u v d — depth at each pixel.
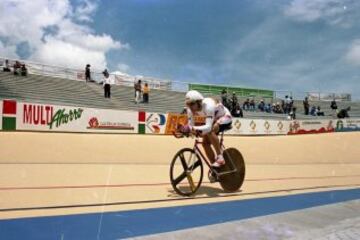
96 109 16.06
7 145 10.29
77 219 4.31
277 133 23.53
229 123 5.95
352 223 4.43
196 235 3.89
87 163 8.44
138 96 25.72
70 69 26.42
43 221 4.17
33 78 24.17
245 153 12.34
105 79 24.08
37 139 12.05
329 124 26.42
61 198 5.18
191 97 5.54
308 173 8.73
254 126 22.45
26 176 6.53
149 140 14.12
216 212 4.88
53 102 20.75
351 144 17.05
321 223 4.46
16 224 4.03
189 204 5.21
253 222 4.42
